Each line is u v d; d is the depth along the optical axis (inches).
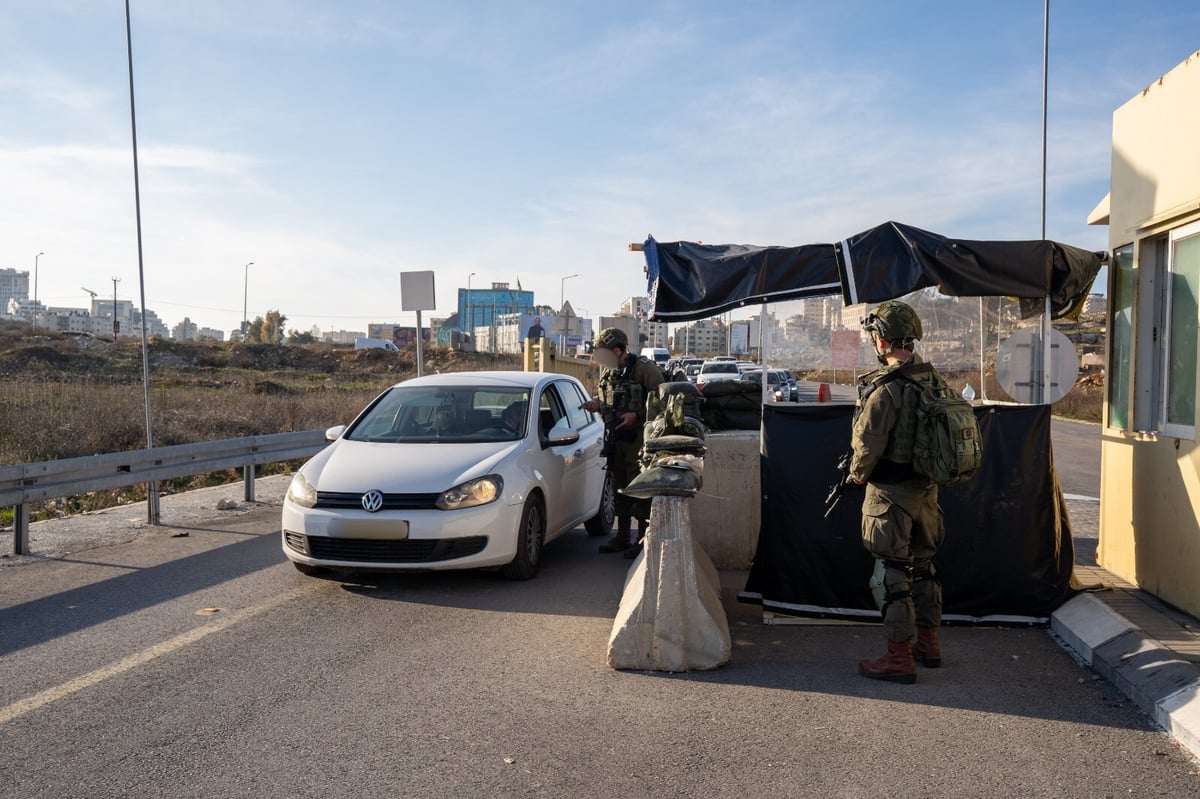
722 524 302.0
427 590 269.0
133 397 845.8
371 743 157.6
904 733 163.2
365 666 199.5
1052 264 239.9
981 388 280.5
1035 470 231.5
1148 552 239.0
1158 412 246.4
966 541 232.7
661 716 171.3
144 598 257.1
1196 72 218.2
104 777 143.6
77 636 220.1
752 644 220.5
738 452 300.2
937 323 283.3
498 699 179.8
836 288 242.7
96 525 371.6
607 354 319.0
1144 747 156.9
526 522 280.8
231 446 412.5
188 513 402.9
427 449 291.7
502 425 308.0
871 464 189.6
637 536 358.0
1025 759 151.9
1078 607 227.9
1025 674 196.7
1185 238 228.8
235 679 190.2
